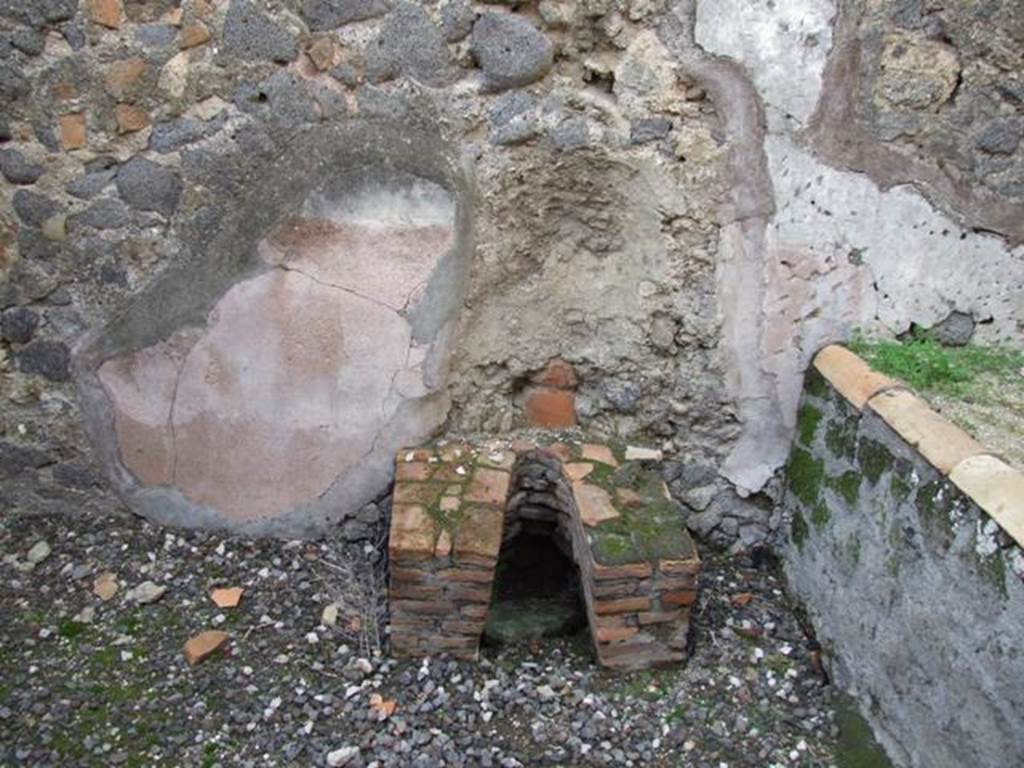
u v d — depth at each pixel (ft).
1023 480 5.90
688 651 8.23
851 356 8.09
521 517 9.41
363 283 8.54
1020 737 5.51
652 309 8.71
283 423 9.00
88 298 8.64
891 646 6.97
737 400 8.86
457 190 8.27
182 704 7.61
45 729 7.32
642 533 7.91
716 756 7.32
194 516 9.39
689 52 7.79
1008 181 7.98
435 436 9.14
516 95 8.09
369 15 7.81
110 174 8.26
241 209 8.28
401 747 7.26
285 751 7.21
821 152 7.94
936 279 8.31
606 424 9.32
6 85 8.00
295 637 8.30
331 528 9.42
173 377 8.85
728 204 8.17
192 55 7.91
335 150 8.13
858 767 7.14
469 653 8.10
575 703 7.72
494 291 8.79
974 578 5.98
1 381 8.98
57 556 9.05
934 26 7.59
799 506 8.68
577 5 7.80
